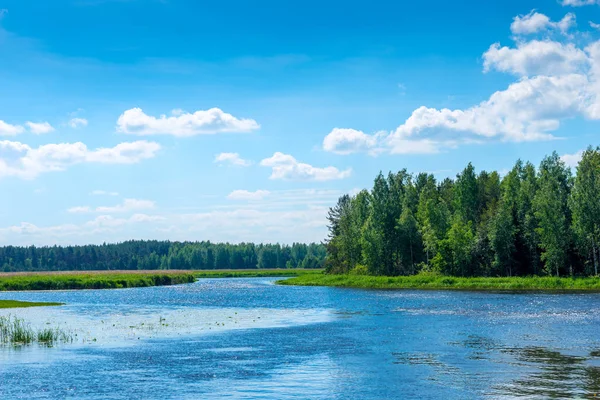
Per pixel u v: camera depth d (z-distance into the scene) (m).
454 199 158.25
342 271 163.12
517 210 127.88
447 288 105.81
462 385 26.34
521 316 54.62
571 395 24.06
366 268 145.38
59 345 41.19
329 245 174.00
